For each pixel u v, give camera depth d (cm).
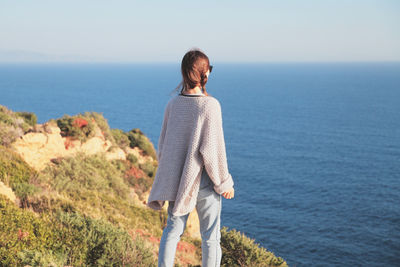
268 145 11275
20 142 1393
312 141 11869
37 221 577
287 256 3791
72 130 1725
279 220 4909
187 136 252
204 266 262
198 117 243
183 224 266
